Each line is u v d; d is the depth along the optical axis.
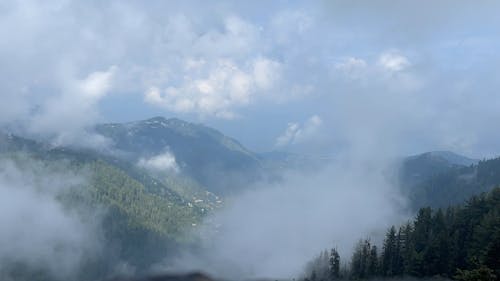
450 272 80.81
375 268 102.00
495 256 61.16
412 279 85.00
